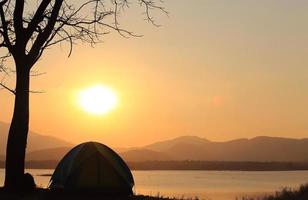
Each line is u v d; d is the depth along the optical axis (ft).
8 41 65.31
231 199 128.36
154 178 378.73
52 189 66.64
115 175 67.36
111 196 66.54
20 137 65.31
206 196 142.41
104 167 67.15
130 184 68.08
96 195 66.08
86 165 66.85
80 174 66.33
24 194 63.52
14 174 65.10
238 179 351.46
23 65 65.41
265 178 377.50
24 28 65.05
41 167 481.46
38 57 67.21
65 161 68.23
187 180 331.77
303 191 96.73
